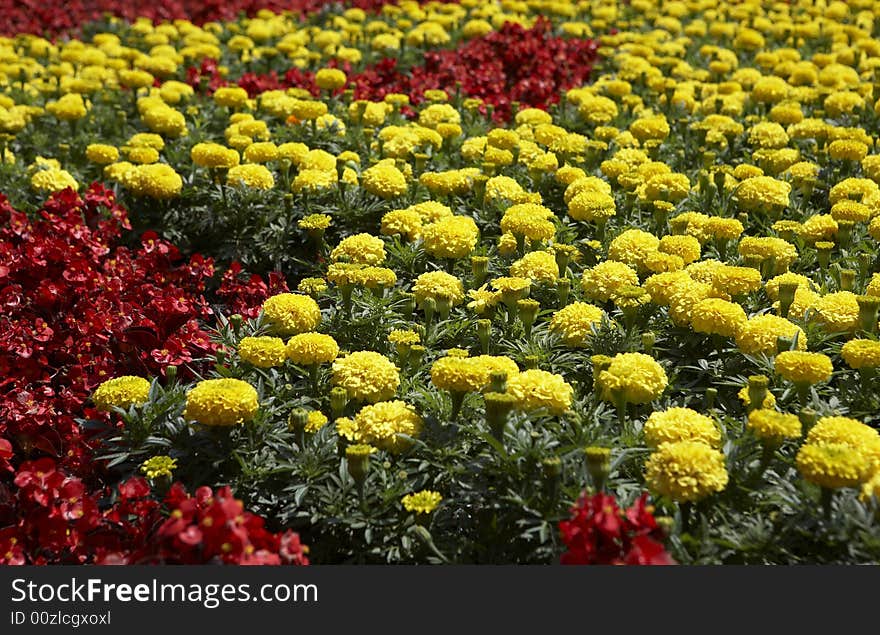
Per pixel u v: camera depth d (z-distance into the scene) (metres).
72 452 6.24
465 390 5.51
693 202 9.08
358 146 10.51
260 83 12.84
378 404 5.54
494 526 5.12
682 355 6.64
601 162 10.22
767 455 5.10
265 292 7.85
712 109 12.20
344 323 6.97
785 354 5.71
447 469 5.32
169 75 14.07
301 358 6.12
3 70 13.68
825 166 9.94
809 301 6.68
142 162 9.91
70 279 7.31
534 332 6.79
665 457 4.79
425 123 10.84
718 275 6.71
